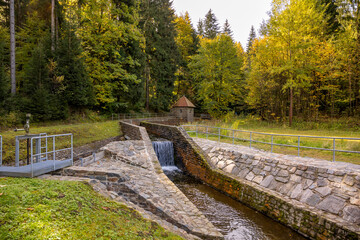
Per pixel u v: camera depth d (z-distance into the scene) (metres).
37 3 32.06
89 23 28.47
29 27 30.11
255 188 9.03
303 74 24.30
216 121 29.69
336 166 8.08
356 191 6.57
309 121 26.58
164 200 7.41
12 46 20.05
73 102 24.02
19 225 3.34
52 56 23.39
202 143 15.71
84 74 24.95
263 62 30.11
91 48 28.23
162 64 45.25
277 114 31.58
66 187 5.21
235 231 7.43
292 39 24.61
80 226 3.78
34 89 20.03
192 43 57.12
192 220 6.65
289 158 9.99
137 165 11.48
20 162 10.34
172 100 50.66
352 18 24.33
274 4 25.27
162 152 17.38
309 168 8.20
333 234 6.09
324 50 25.03
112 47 29.86
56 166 7.13
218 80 35.97
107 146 13.81
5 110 17.30
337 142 13.33
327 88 25.58
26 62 26.41
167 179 9.69
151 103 45.66
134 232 4.27
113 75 31.23
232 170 11.41
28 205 3.96
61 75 22.73
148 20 42.62
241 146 13.97
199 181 13.13
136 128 18.84
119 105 33.78
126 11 32.69
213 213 8.74
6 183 5.04
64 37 24.27
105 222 4.23
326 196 7.12
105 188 6.54
